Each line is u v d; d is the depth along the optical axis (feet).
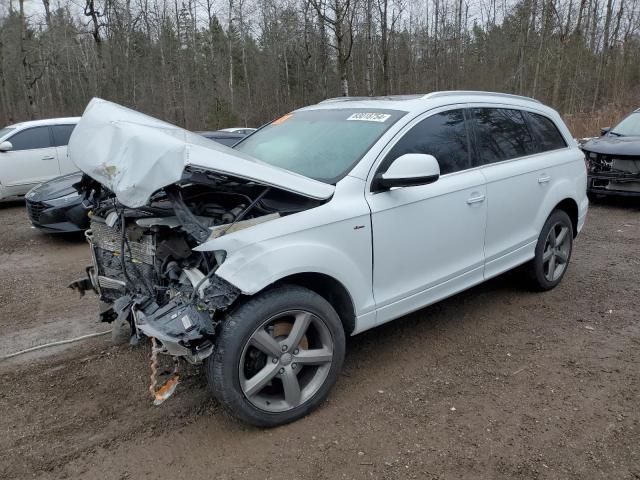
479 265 13.67
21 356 13.39
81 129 10.09
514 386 11.43
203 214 10.48
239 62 155.94
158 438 10.02
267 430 10.13
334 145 12.09
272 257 9.48
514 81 90.89
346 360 12.69
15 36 91.15
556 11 76.69
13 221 30.09
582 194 17.34
